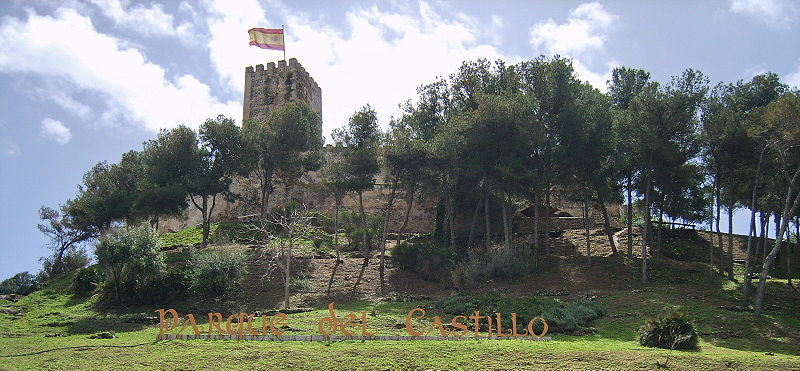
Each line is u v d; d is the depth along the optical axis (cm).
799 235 4425
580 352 2188
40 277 4588
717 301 3269
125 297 3384
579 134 3956
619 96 4681
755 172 3638
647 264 4038
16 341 2525
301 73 6888
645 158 3856
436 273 3903
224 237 4528
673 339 2352
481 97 4031
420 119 4722
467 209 4959
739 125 3547
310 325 2752
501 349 2233
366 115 4384
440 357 2152
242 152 4650
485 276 3759
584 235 4759
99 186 5284
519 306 2941
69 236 5553
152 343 2386
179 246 4631
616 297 3369
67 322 2984
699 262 4306
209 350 2261
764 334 2662
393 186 4231
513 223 4953
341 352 2206
